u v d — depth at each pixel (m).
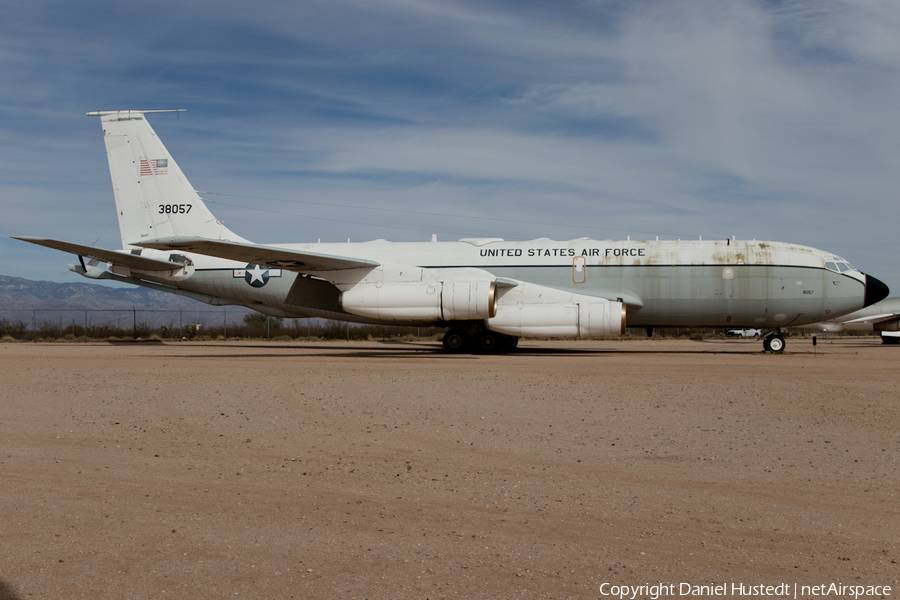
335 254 27.78
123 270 28.53
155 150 28.80
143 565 4.54
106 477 6.77
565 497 6.20
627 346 37.72
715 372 16.94
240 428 9.24
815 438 8.69
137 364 19.25
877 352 30.28
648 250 25.89
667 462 7.46
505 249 26.70
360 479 6.78
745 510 5.84
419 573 4.47
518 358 22.88
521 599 4.09
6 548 4.83
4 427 9.23
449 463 7.42
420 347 33.66
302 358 22.56
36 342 43.28
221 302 28.59
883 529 5.39
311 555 4.77
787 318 25.38
